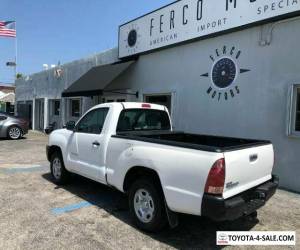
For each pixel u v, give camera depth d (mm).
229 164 3760
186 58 9461
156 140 4363
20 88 25188
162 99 10680
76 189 6594
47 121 20109
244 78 7801
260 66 7438
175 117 9836
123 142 4906
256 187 4410
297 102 6934
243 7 7637
